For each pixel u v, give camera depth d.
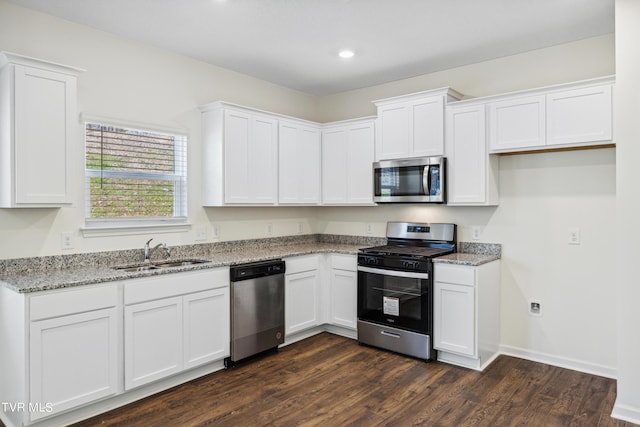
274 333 3.62
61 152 2.65
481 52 3.58
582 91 2.99
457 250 3.91
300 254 3.91
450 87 3.90
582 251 3.29
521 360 3.51
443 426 2.46
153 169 3.51
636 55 2.46
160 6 2.76
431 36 3.25
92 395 2.52
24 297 2.25
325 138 4.56
